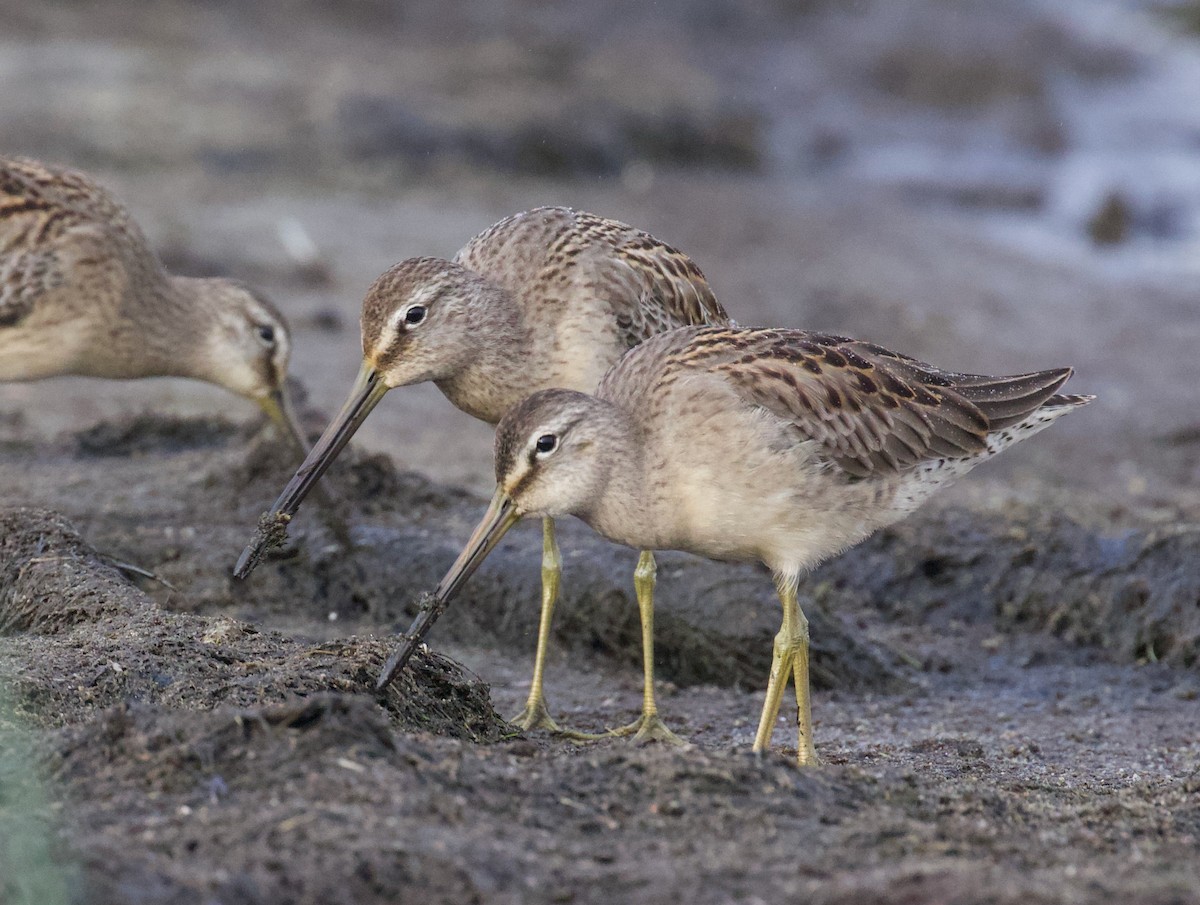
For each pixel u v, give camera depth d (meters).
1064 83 37.81
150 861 6.74
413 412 18.66
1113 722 11.95
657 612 12.63
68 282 13.16
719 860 7.23
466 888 6.80
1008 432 10.55
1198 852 7.84
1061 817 8.38
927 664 13.19
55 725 8.66
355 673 9.18
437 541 13.32
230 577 12.93
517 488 9.88
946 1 42.38
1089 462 18.86
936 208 30.22
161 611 10.20
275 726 7.77
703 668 12.59
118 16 35.16
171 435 16.06
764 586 12.77
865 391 10.14
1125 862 7.57
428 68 33.69
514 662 12.72
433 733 9.16
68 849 6.74
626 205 28.09
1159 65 39.62
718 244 26.28
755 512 9.89
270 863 6.77
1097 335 23.45
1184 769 10.72
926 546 14.39
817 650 12.59
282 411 14.38
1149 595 13.63
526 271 11.55
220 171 27.00
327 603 13.07
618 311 11.58
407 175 28.19
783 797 7.88
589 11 39.91
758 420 9.76
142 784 7.46
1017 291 25.28
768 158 32.09
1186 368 22.31
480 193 27.86
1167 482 18.20
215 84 30.98
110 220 13.43
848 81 37.25
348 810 7.23
